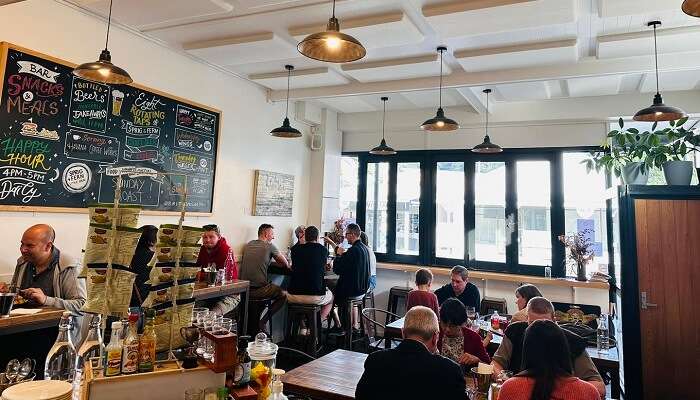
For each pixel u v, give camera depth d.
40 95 2.84
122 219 1.42
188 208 3.96
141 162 3.52
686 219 3.23
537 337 1.76
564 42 3.32
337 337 5.04
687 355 3.14
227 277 3.98
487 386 1.90
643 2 2.58
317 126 5.94
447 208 5.86
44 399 1.15
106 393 1.18
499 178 5.59
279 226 5.30
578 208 5.17
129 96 3.43
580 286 4.71
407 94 5.11
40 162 2.84
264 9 3.05
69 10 3.00
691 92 4.53
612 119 4.94
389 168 6.23
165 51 3.74
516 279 5.07
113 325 1.27
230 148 4.48
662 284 3.23
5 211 2.67
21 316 2.16
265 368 1.47
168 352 1.38
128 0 2.91
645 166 3.51
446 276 5.57
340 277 4.69
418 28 3.24
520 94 4.85
